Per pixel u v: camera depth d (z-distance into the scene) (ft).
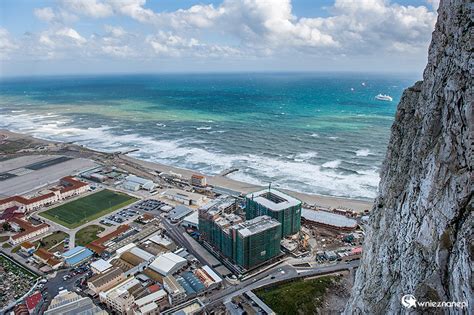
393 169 271.08
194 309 428.15
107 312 427.33
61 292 455.63
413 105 267.59
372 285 241.55
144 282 481.46
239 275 498.69
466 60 184.75
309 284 471.21
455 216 175.11
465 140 176.65
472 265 147.84
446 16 219.61
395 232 236.43
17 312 427.74
